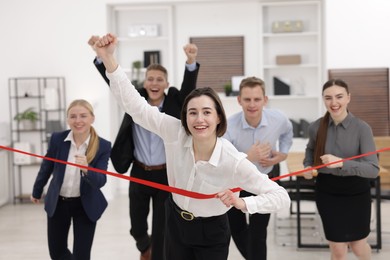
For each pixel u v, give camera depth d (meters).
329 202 3.46
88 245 3.45
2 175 7.32
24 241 5.44
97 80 7.32
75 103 3.37
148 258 4.24
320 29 7.34
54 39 7.35
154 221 3.85
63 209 3.44
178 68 7.76
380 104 6.99
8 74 7.44
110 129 7.36
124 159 3.95
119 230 5.78
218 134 2.41
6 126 7.43
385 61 6.96
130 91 2.50
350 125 3.40
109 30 7.45
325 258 4.68
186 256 2.67
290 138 3.84
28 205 7.31
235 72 7.66
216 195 2.37
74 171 3.37
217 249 2.61
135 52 7.79
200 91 2.35
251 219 3.52
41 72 7.39
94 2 7.27
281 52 7.61
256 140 3.62
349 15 6.97
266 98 3.54
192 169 2.42
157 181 3.89
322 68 7.38
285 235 5.51
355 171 3.24
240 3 7.59
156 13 7.69
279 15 7.56
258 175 2.34
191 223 2.54
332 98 3.34
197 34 7.69
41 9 7.34
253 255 3.51
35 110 7.53
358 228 3.43
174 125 2.48
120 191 7.90
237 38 7.62
